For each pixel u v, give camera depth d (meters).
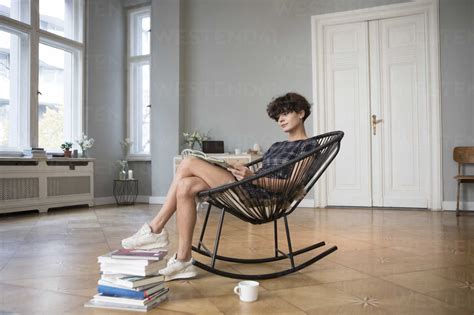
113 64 6.05
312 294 1.52
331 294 1.52
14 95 4.64
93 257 2.21
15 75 4.66
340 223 3.57
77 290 1.59
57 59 5.27
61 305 1.40
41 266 2.00
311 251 2.35
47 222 3.75
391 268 1.92
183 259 1.73
